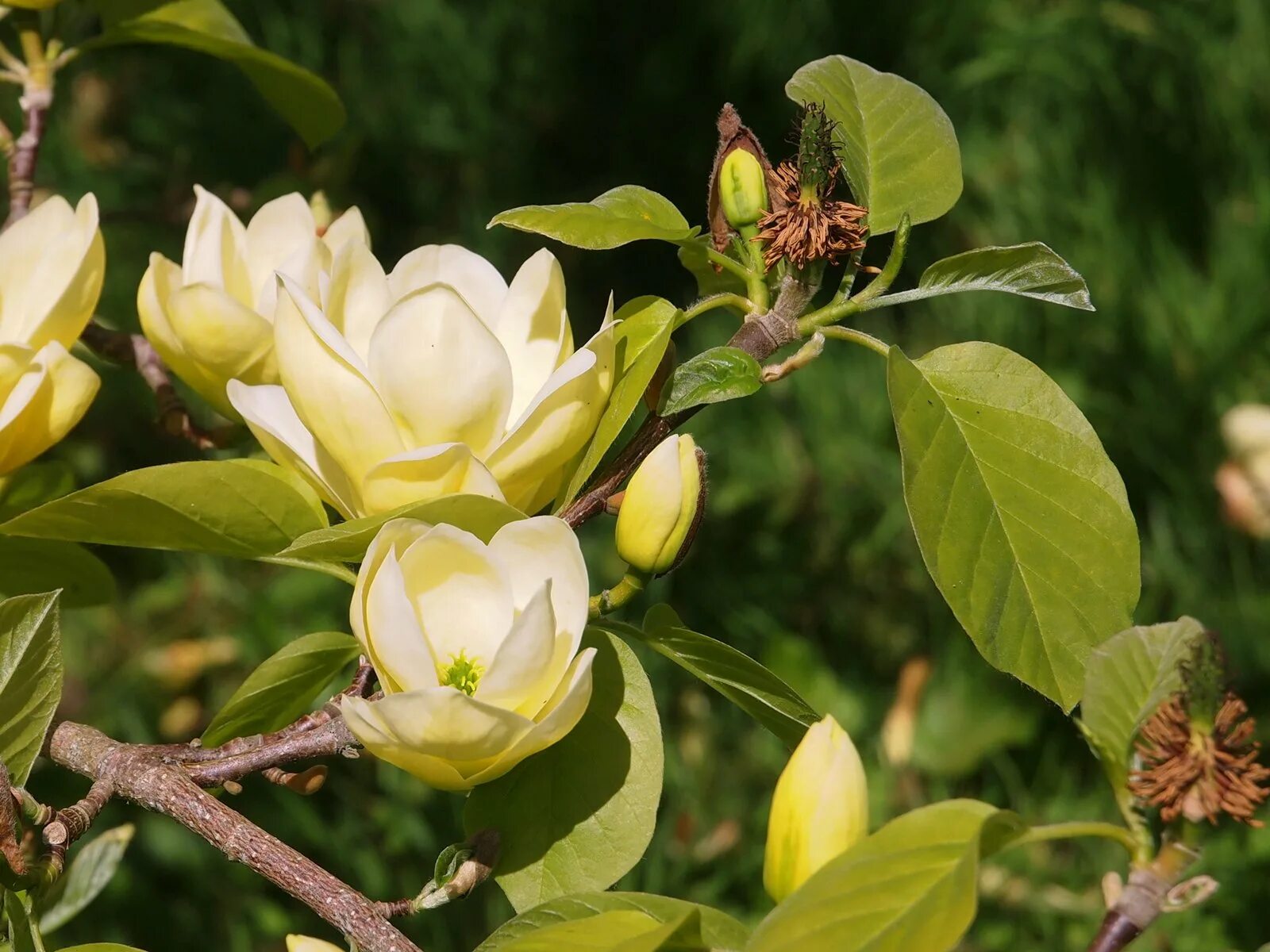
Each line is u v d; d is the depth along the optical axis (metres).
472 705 0.95
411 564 0.98
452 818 1.88
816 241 1.06
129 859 1.90
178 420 1.27
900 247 1.08
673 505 1.01
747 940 0.95
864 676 2.08
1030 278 1.08
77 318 1.12
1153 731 0.93
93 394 1.11
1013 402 1.07
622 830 1.03
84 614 1.98
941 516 1.04
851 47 2.29
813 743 0.95
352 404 0.99
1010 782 1.94
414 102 2.39
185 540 1.07
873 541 2.07
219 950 1.90
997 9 2.27
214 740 1.12
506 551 0.98
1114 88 2.22
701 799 1.90
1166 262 2.16
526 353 1.04
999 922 1.85
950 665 1.99
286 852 1.01
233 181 2.24
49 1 1.30
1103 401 2.09
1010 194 2.19
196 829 1.02
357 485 1.01
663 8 2.39
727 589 2.10
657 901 0.96
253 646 1.96
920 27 2.26
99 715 1.93
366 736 0.97
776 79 2.32
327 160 1.66
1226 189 2.23
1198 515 2.04
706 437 2.14
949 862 0.91
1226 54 2.23
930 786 1.95
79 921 1.85
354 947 0.99
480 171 2.38
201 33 1.35
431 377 0.99
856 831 0.95
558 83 2.43
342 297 1.05
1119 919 0.92
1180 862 0.92
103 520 1.05
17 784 1.01
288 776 1.09
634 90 2.40
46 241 1.12
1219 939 1.79
